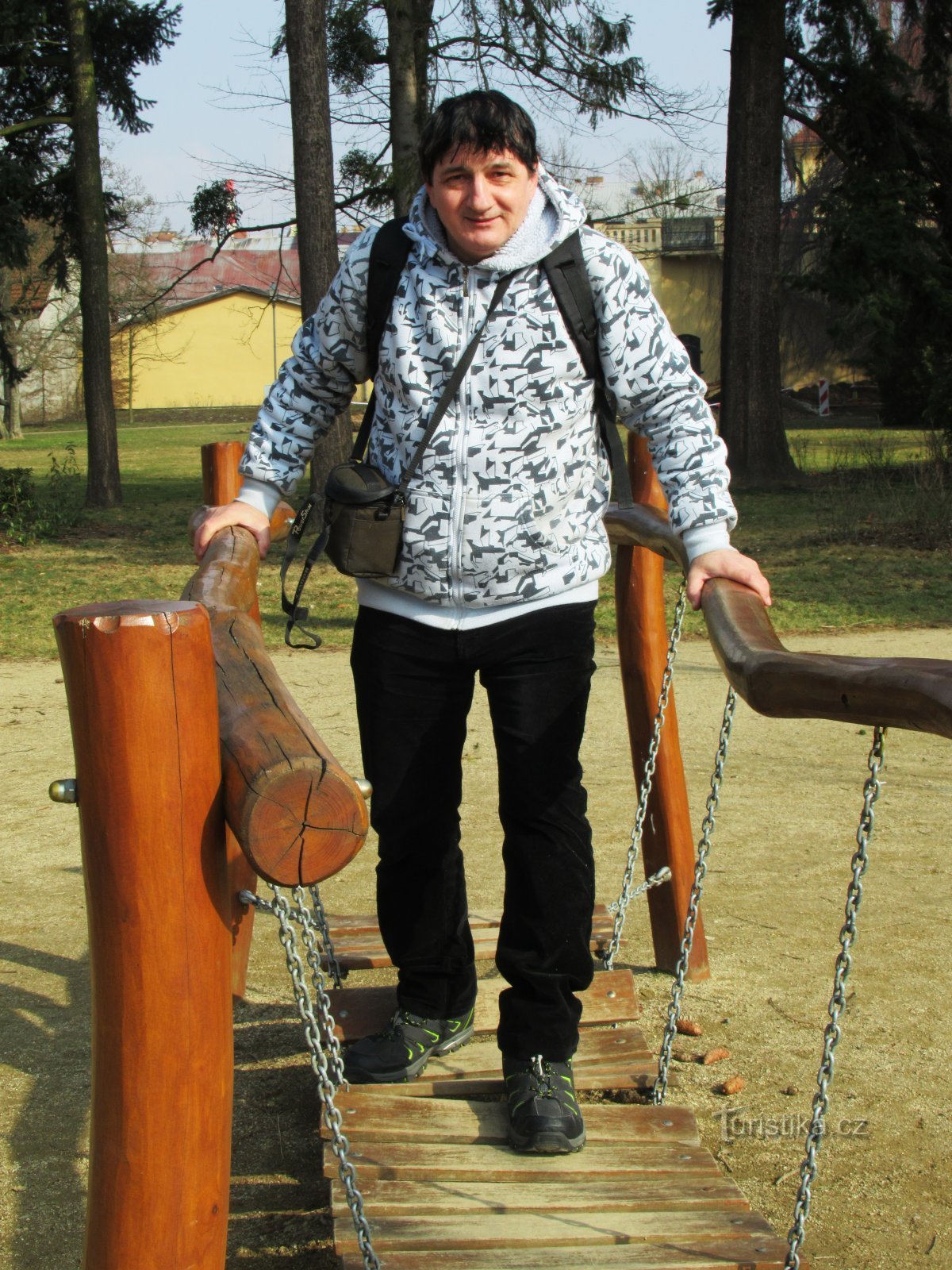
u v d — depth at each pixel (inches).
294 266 2295.8
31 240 724.7
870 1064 124.4
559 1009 95.0
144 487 927.7
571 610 90.6
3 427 1706.4
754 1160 107.9
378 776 94.6
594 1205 85.2
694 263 1669.5
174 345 2228.1
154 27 737.0
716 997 140.8
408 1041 104.9
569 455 88.1
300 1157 110.2
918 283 731.4
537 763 90.8
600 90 615.5
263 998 145.3
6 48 706.8
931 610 402.6
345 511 88.0
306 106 542.6
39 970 151.6
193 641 50.5
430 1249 80.1
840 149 799.1
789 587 450.9
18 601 451.8
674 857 144.7
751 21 735.7
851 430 1235.9
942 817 206.8
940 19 771.4
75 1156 110.3
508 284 85.1
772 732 266.2
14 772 241.0
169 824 50.6
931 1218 99.2
